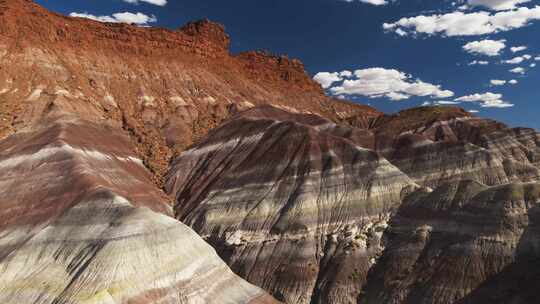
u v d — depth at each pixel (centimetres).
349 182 6019
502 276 3994
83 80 9456
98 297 3241
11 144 6538
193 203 6800
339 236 5344
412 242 4812
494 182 6994
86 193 4712
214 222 6109
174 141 8925
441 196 5116
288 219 5666
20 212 4875
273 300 4047
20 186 5344
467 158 7294
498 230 4300
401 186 5819
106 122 8531
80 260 3666
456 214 4772
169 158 8425
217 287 3844
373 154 6294
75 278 3500
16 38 9250
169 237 3866
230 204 6306
